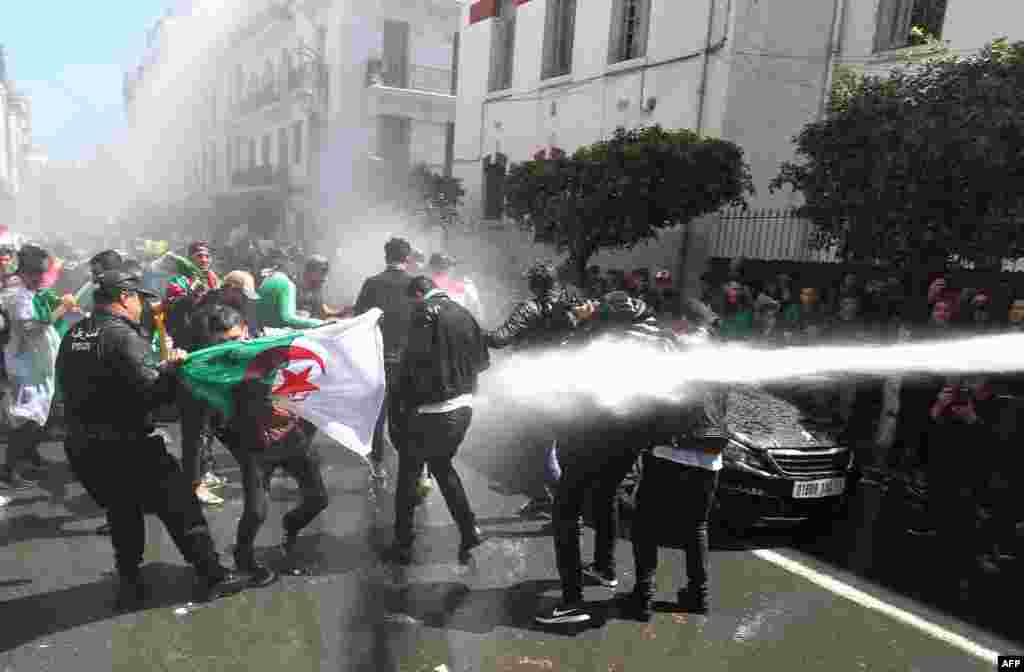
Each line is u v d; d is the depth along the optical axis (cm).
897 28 977
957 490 562
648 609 341
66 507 448
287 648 301
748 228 1060
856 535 470
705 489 342
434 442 376
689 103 1128
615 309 338
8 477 478
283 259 682
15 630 306
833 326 693
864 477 594
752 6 1045
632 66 1246
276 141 2925
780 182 755
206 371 329
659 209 938
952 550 449
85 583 351
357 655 298
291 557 380
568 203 974
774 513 438
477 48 1727
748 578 398
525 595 360
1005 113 520
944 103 567
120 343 302
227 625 318
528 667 295
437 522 455
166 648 297
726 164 914
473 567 390
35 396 481
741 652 317
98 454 310
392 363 495
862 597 378
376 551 405
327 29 2516
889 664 312
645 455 345
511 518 464
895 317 647
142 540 339
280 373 350
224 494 485
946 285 632
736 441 451
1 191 3556
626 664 302
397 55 2488
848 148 644
